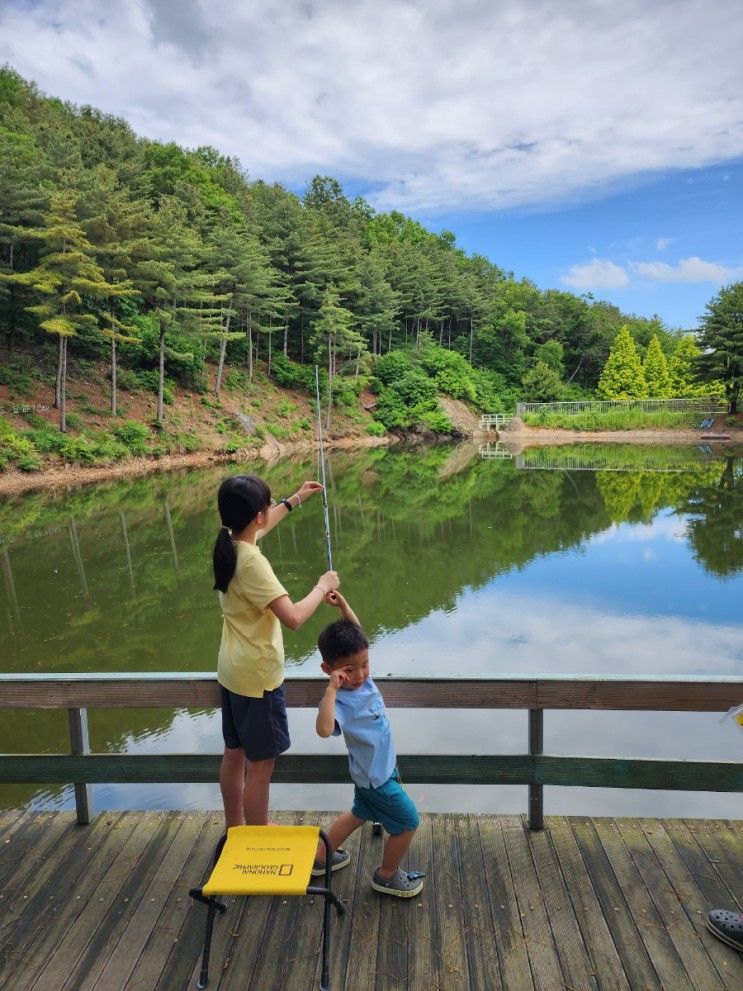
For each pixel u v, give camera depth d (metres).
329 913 1.91
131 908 2.23
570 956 2.00
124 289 22.88
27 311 23.67
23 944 2.09
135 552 11.85
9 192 21.78
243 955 2.03
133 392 26.52
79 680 2.51
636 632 7.30
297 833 1.89
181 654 7.04
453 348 50.19
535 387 46.38
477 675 2.43
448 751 4.60
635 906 2.19
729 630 7.35
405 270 44.94
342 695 2.14
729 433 38.25
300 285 35.00
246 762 2.37
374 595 8.94
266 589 2.06
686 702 2.38
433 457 30.12
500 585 9.35
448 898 2.25
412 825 2.16
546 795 4.04
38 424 21.08
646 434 40.03
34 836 2.62
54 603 8.91
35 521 14.72
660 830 2.58
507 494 18.62
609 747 4.61
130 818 2.73
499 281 63.66
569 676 2.41
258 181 57.56
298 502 2.48
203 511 15.88
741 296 36.78
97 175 28.38
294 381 36.06
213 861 2.46
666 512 15.14
